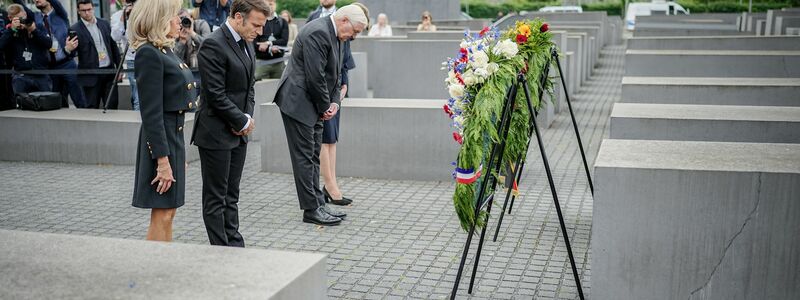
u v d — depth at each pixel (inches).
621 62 924.6
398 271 219.0
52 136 367.2
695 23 1193.4
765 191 158.4
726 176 159.5
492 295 201.3
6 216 275.1
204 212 209.5
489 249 238.4
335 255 233.0
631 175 163.6
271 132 343.6
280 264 124.4
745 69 467.2
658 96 346.6
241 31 204.7
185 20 407.2
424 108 326.0
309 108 253.4
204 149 205.2
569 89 590.9
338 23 253.0
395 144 330.3
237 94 207.0
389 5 1365.7
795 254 158.9
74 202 295.0
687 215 162.6
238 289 114.2
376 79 572.4
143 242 134.6
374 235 253.0
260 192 309.7
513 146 217.3
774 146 186.9
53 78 439.8
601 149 183.6
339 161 337.4
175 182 186.7
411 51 549.6
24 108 392.5
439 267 222.4
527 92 192.2
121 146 360.5
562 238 249.1
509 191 242.1
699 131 256.2
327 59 251.0
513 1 2042.3
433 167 328.8
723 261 162.6
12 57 416.2
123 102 472.7
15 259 126.2
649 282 166.6
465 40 194.4
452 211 281.6
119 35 436.5
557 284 209.3
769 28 919.7
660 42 604.4
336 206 287.9
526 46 217.6
